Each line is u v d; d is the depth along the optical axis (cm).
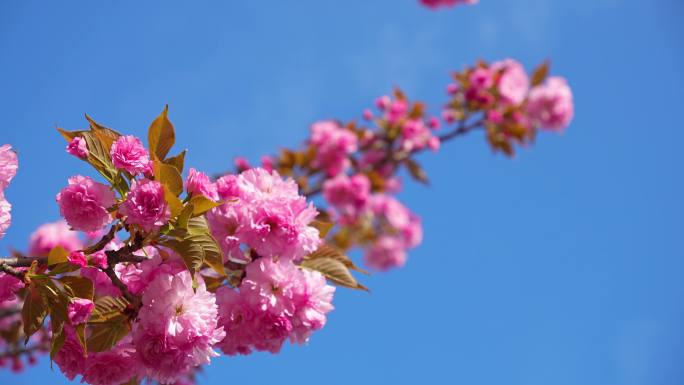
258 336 125
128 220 119
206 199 121
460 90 280
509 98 268
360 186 271
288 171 256
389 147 281
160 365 120
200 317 120
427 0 310
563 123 273
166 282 120
